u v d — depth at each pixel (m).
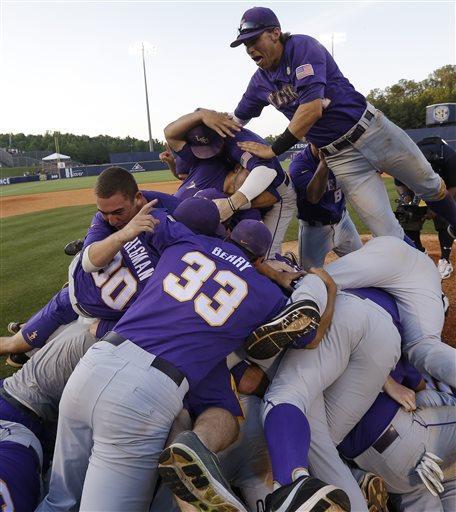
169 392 2.04
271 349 2.28
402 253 3.01
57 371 2.59
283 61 3.45
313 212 4.65
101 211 2.64
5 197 24.05
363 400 2.47
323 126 3.62
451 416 2.60
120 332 2.20
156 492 2.32
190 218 2.65
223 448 2.20
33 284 6.82
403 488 2.52
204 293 2.24
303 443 2.08
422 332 2.88
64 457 2.17
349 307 2.50
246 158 3.58
